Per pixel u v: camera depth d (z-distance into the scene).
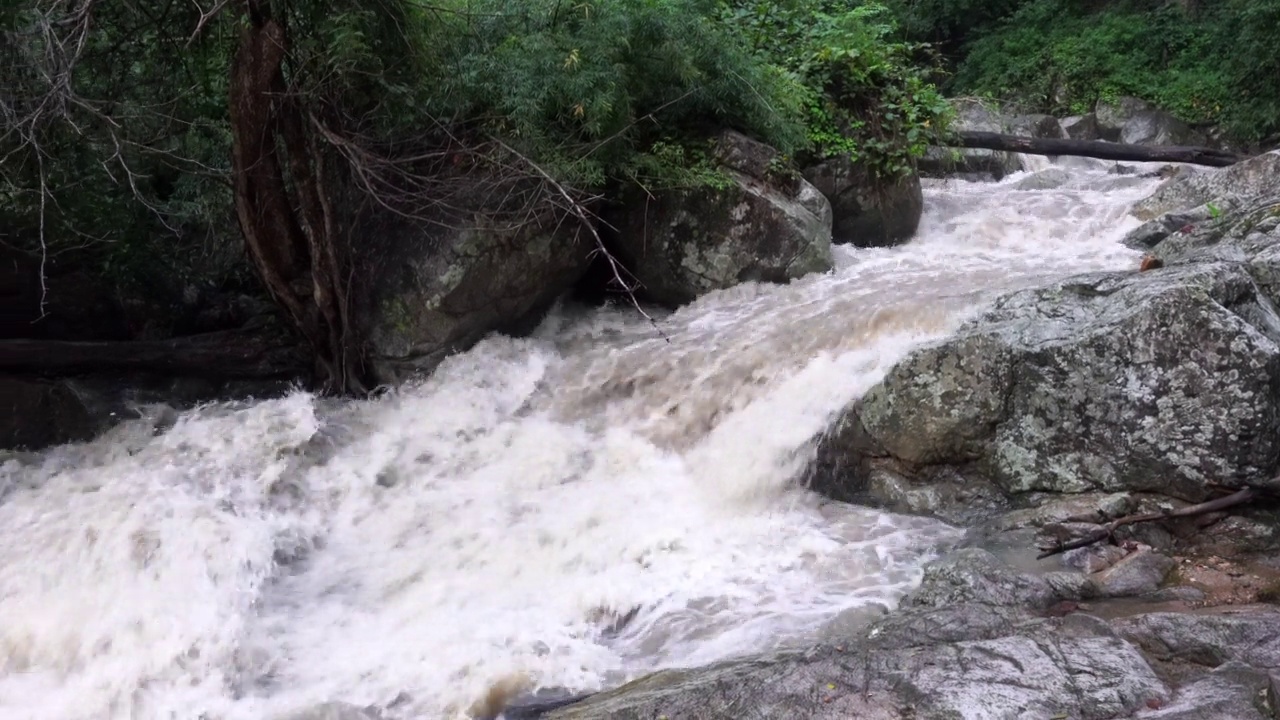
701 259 8.95
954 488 5.96
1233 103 17.70
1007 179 14.27
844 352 7.10
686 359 7.76
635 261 9.15
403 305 8.31
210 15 6.86
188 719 4.86
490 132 8.14
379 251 8.51
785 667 4.07
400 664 5.06
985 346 5.89
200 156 8.74
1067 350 5.59
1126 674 3.75
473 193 8.20
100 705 5.07
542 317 8.96
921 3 22.34
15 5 7.04
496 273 8.30
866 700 3.77
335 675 5.06
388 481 7.23
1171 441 5.30
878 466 6.24
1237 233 7.22
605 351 8.38
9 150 7.55
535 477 7.00
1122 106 18.80
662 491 6.67
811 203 9.13
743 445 6.73
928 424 6.00
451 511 6.70
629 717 3.98
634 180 8.67
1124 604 4.59
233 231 9.46
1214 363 5.25
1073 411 5.57
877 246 10.37
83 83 7.66
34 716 5.02
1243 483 5.17
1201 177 10.05
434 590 5.82
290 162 7.82
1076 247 9.49
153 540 6.16
